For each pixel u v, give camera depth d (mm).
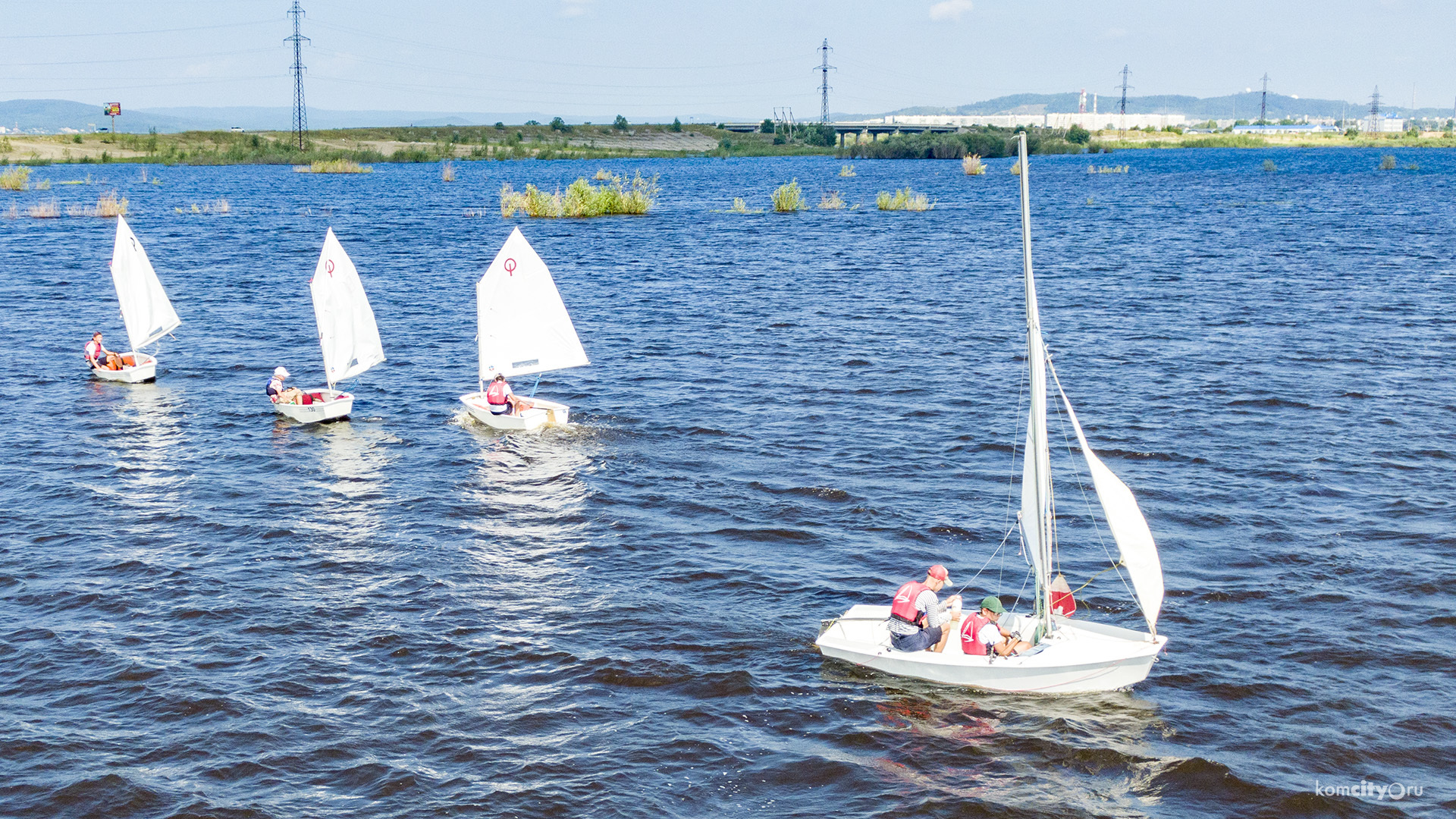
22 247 75688
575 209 99688
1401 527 22953
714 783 14766
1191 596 20094
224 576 21109
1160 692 16891
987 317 47438
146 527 23656
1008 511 24641
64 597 20094
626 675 17469
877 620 18391
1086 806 14219
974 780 14828
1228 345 40625
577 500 25344
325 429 31344
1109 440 29375
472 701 16688
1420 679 17047
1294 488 25406
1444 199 106125
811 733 15977
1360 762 15016
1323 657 17766
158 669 17469
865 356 39781
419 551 22406
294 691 16875
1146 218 93375
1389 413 31281
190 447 29703
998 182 151625
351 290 33531
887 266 64750
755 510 24625
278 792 14391
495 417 31141
